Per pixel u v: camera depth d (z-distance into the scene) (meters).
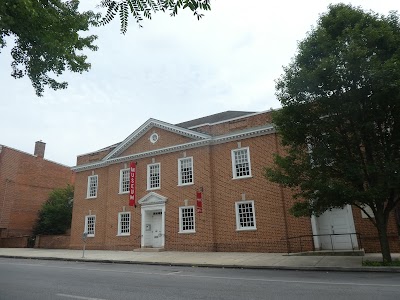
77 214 30.22
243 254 19.38
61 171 43.47
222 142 23.64
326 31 14.27
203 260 16.92
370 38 13.04
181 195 24.28
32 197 39.03
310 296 7.75
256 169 21.83
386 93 12.37
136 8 3.55
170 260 17.45
